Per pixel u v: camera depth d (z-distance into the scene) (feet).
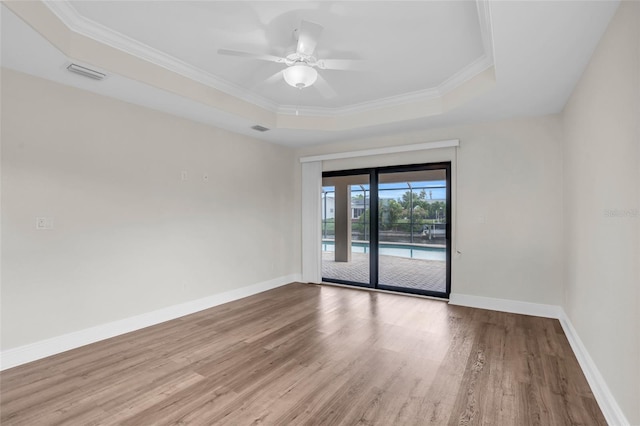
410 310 13.47
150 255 11.89
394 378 7.99
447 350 9.57
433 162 15.06
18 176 8.77
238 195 15.66
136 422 6.33
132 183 11.38
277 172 18.24
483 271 13.82
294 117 15.01
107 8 7.68
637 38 5.23
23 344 8.79
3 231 8.50
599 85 7.34
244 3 7.47
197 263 13.61
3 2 6.07
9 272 8.58
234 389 7.50
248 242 16.17
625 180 5.86
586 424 6.25
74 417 6.48
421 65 10.61
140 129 11.64
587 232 8.49
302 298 15.47
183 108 11.98
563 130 11.95
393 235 16.88
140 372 8.30
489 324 11.74
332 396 7.22
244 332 11.10
